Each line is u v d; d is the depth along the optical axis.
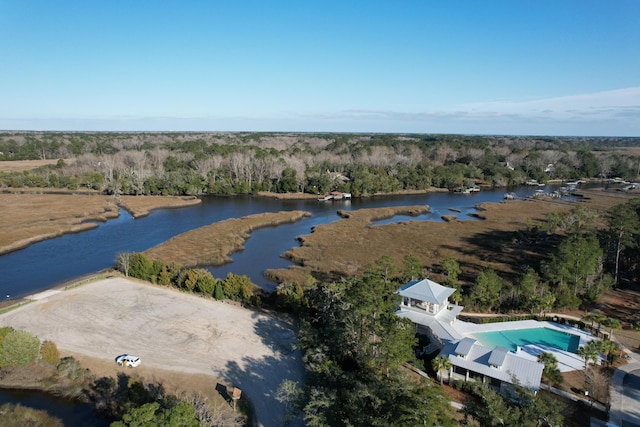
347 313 44.94
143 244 99.88
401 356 37.34
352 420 29.38
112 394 41.44
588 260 65.81
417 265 68.06
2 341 44.97
